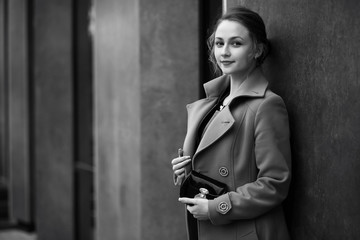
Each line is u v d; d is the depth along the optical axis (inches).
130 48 256.4
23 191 444.5
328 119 122.5
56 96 380.5
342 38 119.0
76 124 373.7
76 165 374.6
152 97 236.7
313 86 126.3
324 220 124.2
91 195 355.9
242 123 122.8
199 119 132.6
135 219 259.9
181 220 237.9
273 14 137.7
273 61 138.3
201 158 126.0
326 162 123.3
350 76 117.1
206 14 223.3
